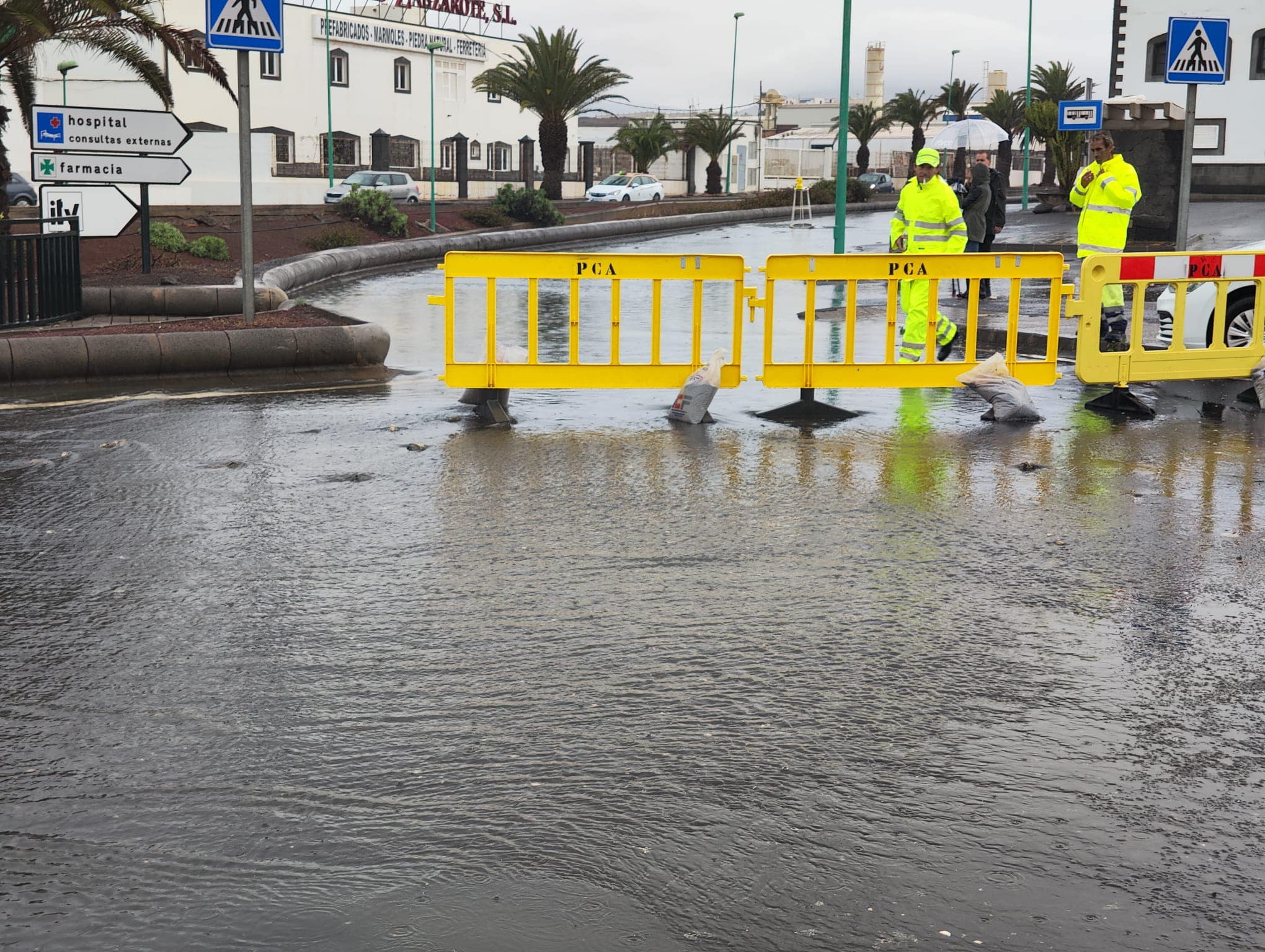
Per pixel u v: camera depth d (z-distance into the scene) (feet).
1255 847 11.66
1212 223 93.76
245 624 17.51
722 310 62.69
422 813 12.18
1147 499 25.04
